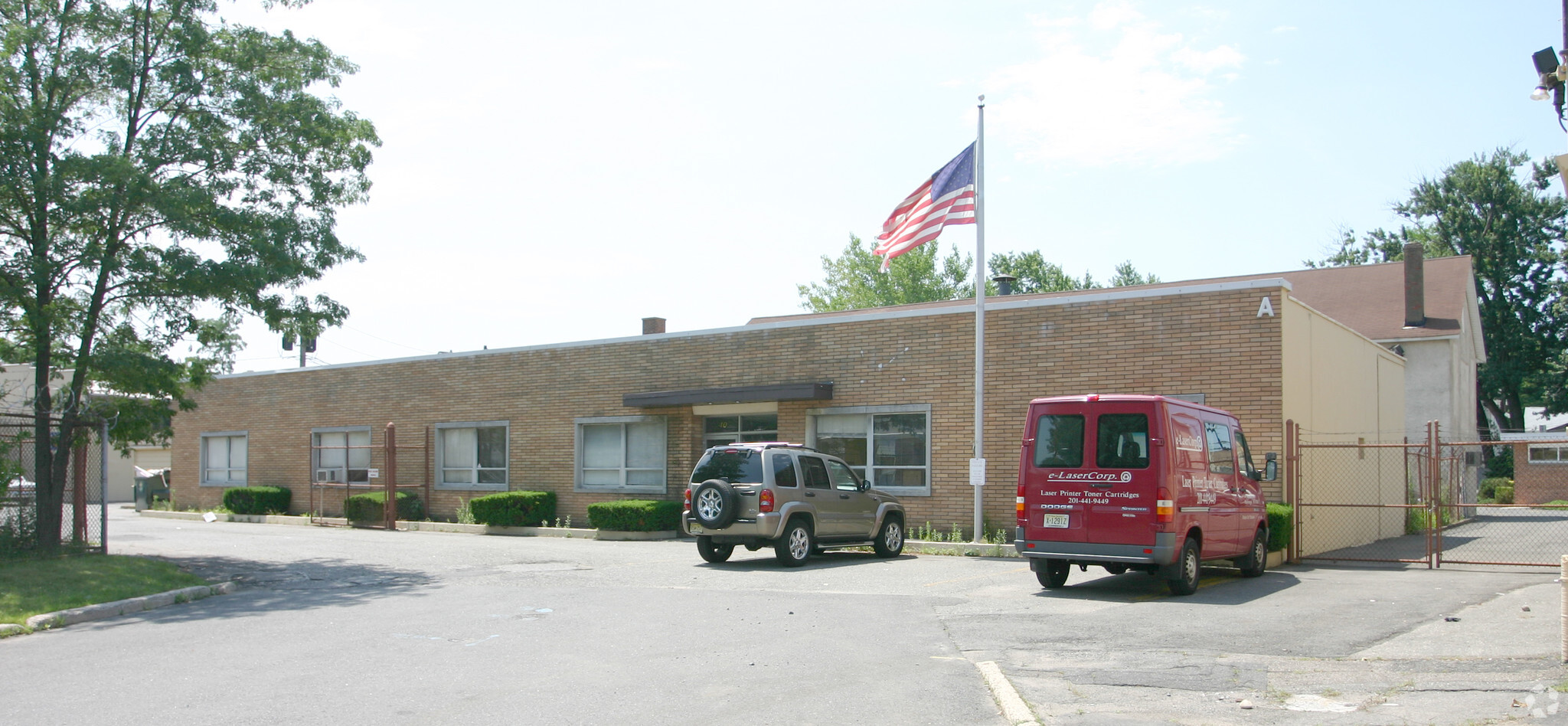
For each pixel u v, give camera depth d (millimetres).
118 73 16078
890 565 16844
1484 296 52094
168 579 14305
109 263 15898
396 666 8672
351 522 28234
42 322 16125
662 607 11977
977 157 19500
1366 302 34156
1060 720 6828
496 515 25172
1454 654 8695
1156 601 12375
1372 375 23250
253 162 17422
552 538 23578
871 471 21562
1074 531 13094
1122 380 18609
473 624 10812
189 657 9188
